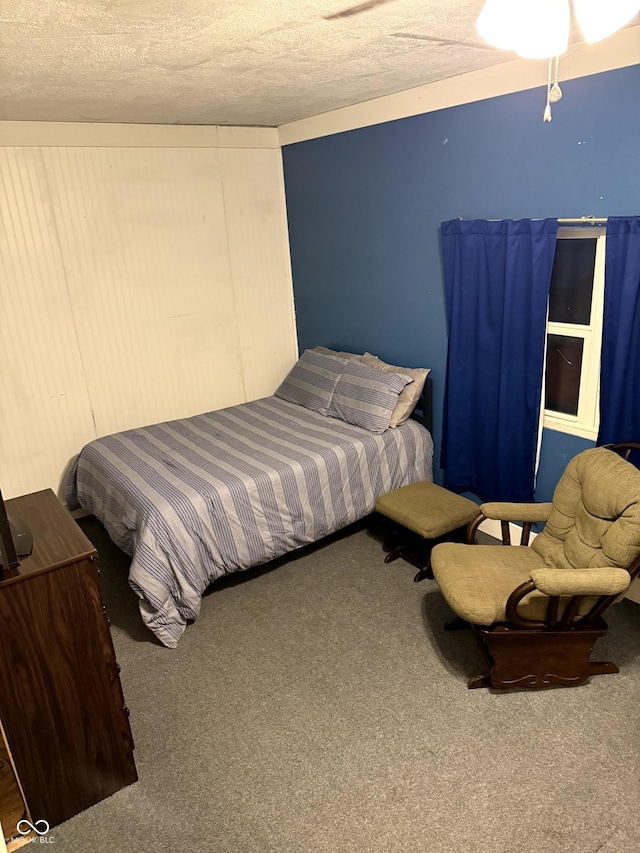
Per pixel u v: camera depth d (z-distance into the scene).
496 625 2.32
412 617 2.88
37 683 1.82
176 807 2.00
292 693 2.45
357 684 2.48
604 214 2.63
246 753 2.19
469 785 2.01
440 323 3.55
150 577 2.71
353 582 3.19
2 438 3.63
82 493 3.64
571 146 2.67
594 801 1.94
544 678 2.39
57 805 1.96
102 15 1.72
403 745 2.18
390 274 3.78
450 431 3.51
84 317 3.76
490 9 1.35
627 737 2.17
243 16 1.80
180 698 2.46
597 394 2.91
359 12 1.84
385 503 3.28
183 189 3.96
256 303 4.49
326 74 2.72
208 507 2.92
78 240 3.64
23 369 3.62
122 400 4.02
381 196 3.67
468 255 3.14
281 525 3.15
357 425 3.68
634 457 2.67
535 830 1.85
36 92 2.66
